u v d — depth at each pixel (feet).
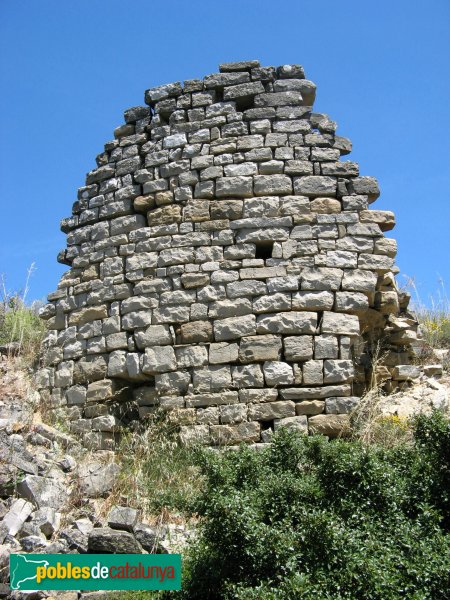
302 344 34.37
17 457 28.60
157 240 37.60
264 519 22.61
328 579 20.29
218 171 37.47
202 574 22.43
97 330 38.06
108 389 36.83
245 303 35.27
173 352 35.81
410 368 37.76
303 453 25.48
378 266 35.70
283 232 35.99
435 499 23.31
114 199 39.65
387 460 24.97
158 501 28.04
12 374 40.09
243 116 38.06
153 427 34.68
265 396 33.96
